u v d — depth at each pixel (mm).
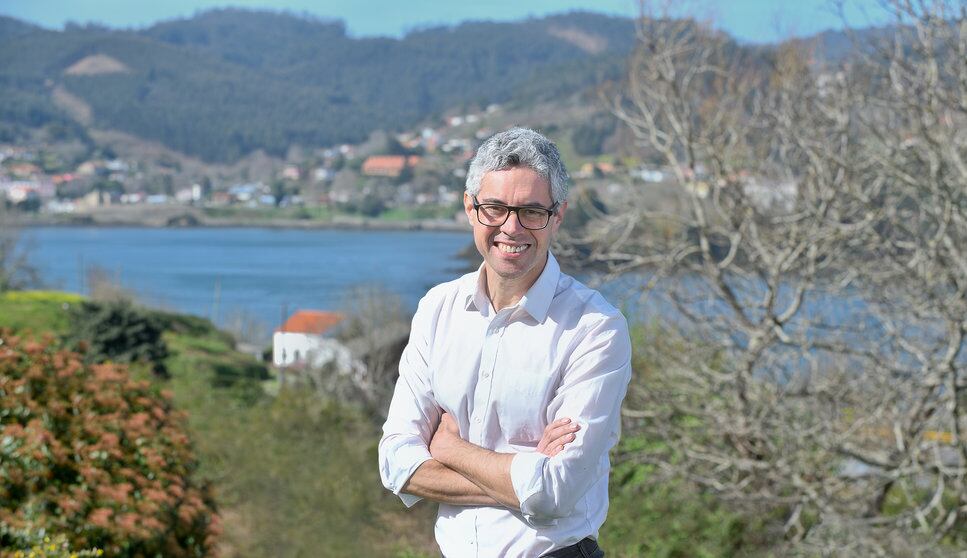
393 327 26953
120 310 20797
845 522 8625
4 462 6176
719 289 9523
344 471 13828
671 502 10680
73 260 117750
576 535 2295
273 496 12602
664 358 10078
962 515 9508
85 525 6281
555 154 2301
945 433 9609
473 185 2309
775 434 9523
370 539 11852
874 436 9453
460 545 2344
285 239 163625
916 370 9008
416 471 2371
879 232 9320
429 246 139875
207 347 29328
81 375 8141
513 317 2334
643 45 10195
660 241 10320
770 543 10352
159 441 8344
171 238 172125
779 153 10320
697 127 10328
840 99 9547
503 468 2230
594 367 2275
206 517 8422
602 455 2320
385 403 24281
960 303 8148
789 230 9609
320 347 25609
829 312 9789
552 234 2322
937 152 8289
